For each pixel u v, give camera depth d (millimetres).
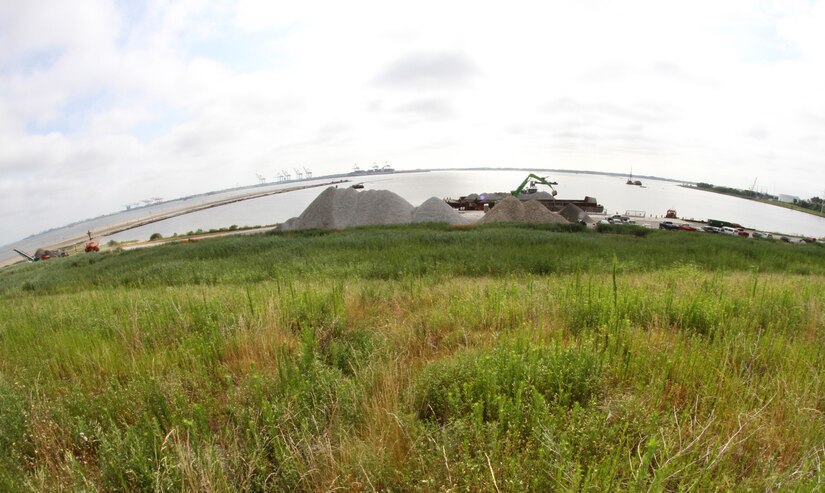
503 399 2180
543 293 5496
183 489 1758
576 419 2070
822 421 2143
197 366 3252
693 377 2627
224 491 1826
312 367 2973
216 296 6293
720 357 2881
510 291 5430
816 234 74938
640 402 2273
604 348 3191
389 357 3186
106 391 2834
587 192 154125
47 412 2574
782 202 156375
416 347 3875
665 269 9094
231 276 10797
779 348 3084
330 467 1927
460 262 10953
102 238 75750
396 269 10195
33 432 2412
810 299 4648
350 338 4047
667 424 2107
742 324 3670
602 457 1862
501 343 2938
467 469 1772
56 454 2207
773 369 2889
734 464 1871
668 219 55312
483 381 2490
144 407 2609
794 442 2000
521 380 2486
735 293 5047
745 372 2861
